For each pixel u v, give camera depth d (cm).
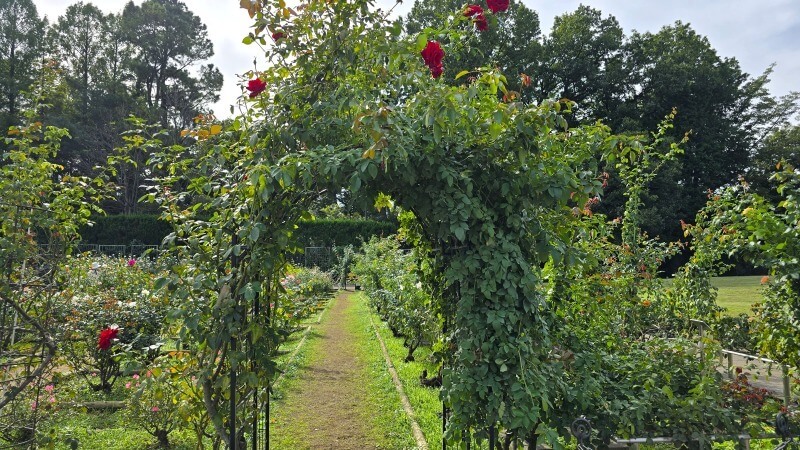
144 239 2622
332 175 248
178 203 333
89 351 550
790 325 388
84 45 3441
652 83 2905
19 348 339
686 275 569
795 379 397
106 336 384
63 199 348
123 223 2623
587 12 3023
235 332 272
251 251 272
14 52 3102
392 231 2589
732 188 506
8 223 325
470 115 249
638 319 524
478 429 267
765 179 3008
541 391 254
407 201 270
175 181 311
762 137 3366
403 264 821
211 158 296
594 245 450
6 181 323
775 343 407
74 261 395
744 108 3231
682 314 570
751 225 379
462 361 261
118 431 478
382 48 286
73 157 3012
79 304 544
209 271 281
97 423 500
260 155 273
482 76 258
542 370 273
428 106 246
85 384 574
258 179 238
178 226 297
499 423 254
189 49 3659
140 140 312
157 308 580
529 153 261
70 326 397
